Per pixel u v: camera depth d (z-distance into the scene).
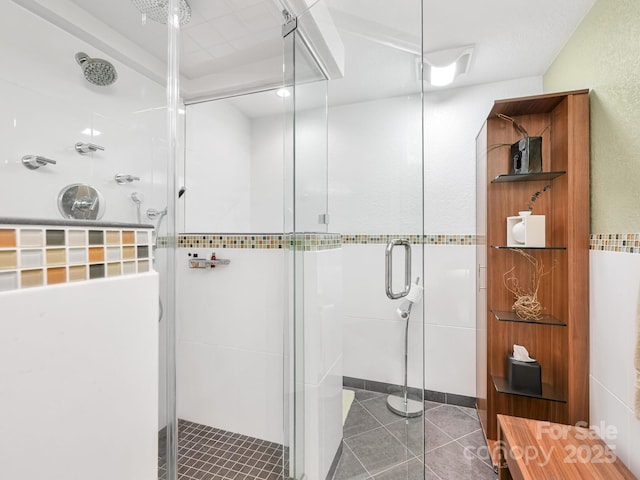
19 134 1.06
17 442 0.36
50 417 0.40
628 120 1.15
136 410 0.54
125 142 1.16
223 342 1.77
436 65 1.88
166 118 1.03
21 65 1.08
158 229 0.91
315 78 1.49
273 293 1.67
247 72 1.79
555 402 1.62
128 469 0.52
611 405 1.23
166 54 1.09
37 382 0.39
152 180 1.05
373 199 1.53
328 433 1.41
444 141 2.15
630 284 1.12
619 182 1.21
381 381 1.50
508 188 1.79
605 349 1.29
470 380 2.07
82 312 0.45
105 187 1.15
